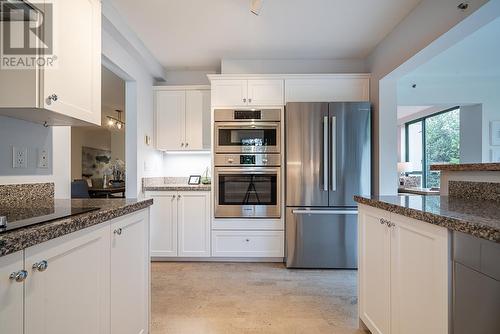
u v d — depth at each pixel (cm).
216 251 315
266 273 284
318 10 234
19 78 119
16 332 76
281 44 296
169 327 185
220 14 239
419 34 223
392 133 289
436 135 585
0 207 135
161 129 347
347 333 178
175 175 378
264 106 312
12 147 150
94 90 158
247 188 310
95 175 682
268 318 196
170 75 370
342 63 336
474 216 99
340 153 292
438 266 106
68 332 97
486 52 325
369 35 277
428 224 112
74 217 103
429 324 112
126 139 306
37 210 121
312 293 237
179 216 318
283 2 222
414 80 430
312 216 294
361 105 293
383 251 149
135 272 151
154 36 278
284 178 308
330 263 294
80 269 103
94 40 158
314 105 294
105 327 120
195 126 344
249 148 308
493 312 82
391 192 287
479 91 434
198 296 231
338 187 293
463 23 179
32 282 81
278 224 310
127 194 305
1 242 69
